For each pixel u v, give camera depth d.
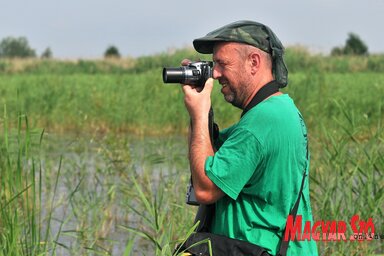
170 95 36.22
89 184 20.22
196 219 8.73
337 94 35.34
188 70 8.38
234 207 8.23
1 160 14.22
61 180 20.75
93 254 14.10
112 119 35.78
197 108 8.28
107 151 20.58
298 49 71.75
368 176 14.65
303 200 8.36
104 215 16.02
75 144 27.58
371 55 73.94
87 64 83.75
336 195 14.92
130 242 9.95
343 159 15.47
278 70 8.33
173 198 16.83
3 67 84.31
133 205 18.03
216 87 34.66
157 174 21.03
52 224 16.06
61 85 42.34
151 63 75.12
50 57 87.31
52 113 37.12
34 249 11.62
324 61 70.88
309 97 33.44
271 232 8.16
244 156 7.99
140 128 34.84
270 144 8.01
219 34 8.26
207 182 8.05
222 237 8.22
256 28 8.26
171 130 35.00
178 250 8.48
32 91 41.03
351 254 13.60
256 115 8.07
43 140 23.48
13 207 13.68
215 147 8.62
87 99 38.31
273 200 8.13
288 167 8.09
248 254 8.03
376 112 31.64
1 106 37.12
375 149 15.82
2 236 11.84
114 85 41.44
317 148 20.12
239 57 8.23
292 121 8.12
